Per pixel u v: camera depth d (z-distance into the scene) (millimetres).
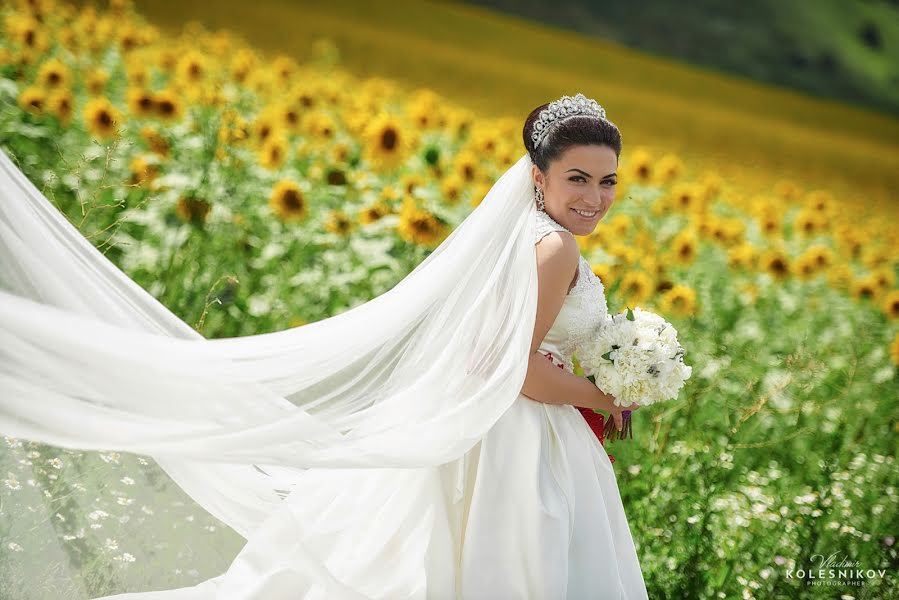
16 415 4312
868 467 7629
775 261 12617
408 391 5156
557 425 5430
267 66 21625
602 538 5336
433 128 13852
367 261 9820
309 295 9531
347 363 5102
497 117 24844
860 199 26688
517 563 5125
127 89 13758
